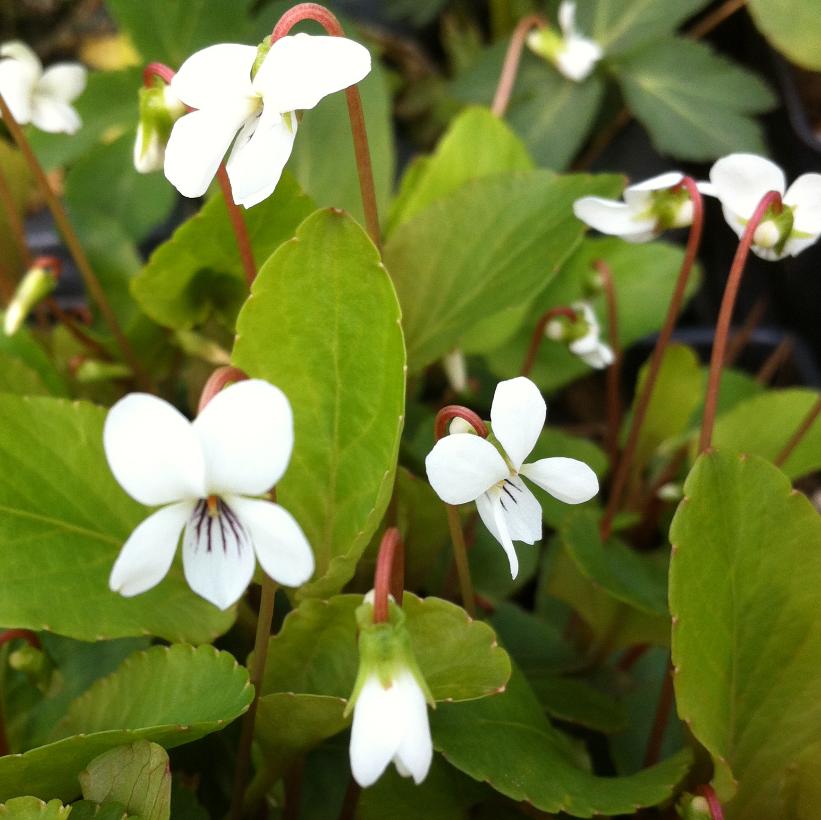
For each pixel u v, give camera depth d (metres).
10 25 0.24
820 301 0.18
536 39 0.17
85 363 0.13
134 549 0.06
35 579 0.09
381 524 0.10
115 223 0.14
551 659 0.12
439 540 0.11
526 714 0.10
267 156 0.07
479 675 0.08
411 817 0.09
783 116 0.19
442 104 0.22
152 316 0.12
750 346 0.19
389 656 0.07
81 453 0.10
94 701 0.09
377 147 0.13
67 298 0.19
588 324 0.13
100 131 0.16
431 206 0.12
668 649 0.12
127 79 0.16
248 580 0.07
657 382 0.13
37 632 0.10
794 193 0.10
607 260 0.15
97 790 0.08
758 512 0.09
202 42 0.16
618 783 0.09
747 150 0.17
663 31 0.17
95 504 0.10
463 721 0.09
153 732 0.08
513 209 0.12
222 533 0.07
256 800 0.10
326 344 0.09
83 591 0.10
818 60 0.14
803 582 0.09
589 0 0.18
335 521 0.10
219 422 0.06
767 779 0.10
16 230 0.14
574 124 0.17
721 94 0.17
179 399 0.15
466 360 0.17
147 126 0.10
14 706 0.11
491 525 0.08
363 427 0.09
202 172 0.08
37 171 0.12
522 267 0.11
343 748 0.11
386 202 0.13
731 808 0.10
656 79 0.18
